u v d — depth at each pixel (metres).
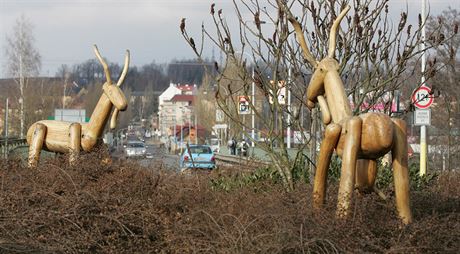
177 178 10.52
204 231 7.29
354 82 11.91
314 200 7.19
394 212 6.97
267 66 11.63
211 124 57.81
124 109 12.17
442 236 6.29
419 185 11.37
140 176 9.84
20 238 7.62
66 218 7.99
